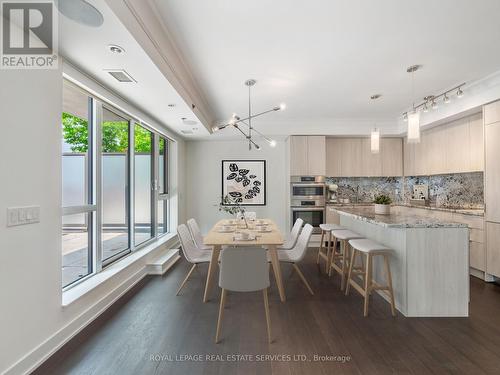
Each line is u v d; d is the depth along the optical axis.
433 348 2.01
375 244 2.71
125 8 1.68
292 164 5.32
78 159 2.73
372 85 3.50
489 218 3.37
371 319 2.45
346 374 1.73
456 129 4.25
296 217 5.31
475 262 3.57
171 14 2.07
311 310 2.63
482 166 3.83
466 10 2.01
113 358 1.89
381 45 2.51
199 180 5.95
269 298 2.92
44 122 1.88
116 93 2.91
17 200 1.66
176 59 2.71
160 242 4.46
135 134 3.99
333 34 2.33
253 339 2.13
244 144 5.95
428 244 2.51
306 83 3.42
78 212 2.47
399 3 1.93
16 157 1.65
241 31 2.29
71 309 2.16
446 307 2.51
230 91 3.70
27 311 1.73
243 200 5.95
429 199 5.18
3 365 1.56
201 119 4.11
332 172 5.62
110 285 2.80
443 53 2.66
